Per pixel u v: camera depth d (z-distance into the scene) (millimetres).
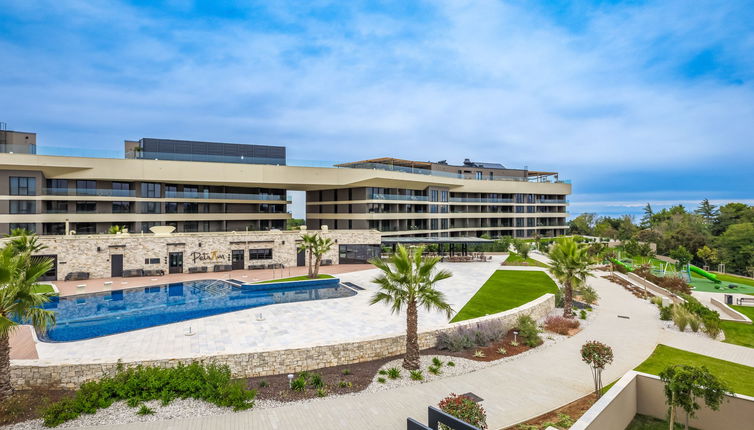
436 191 69062
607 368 17156
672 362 18125
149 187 48031
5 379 13047
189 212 51375
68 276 34969
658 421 14055
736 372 17266
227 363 15383
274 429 11961
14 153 39844
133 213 46656
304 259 45188
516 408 13414
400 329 20953
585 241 76375
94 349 17844
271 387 14773
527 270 41094
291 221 95688
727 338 22250
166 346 18219
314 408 13305
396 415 12891
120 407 13000
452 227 73875
